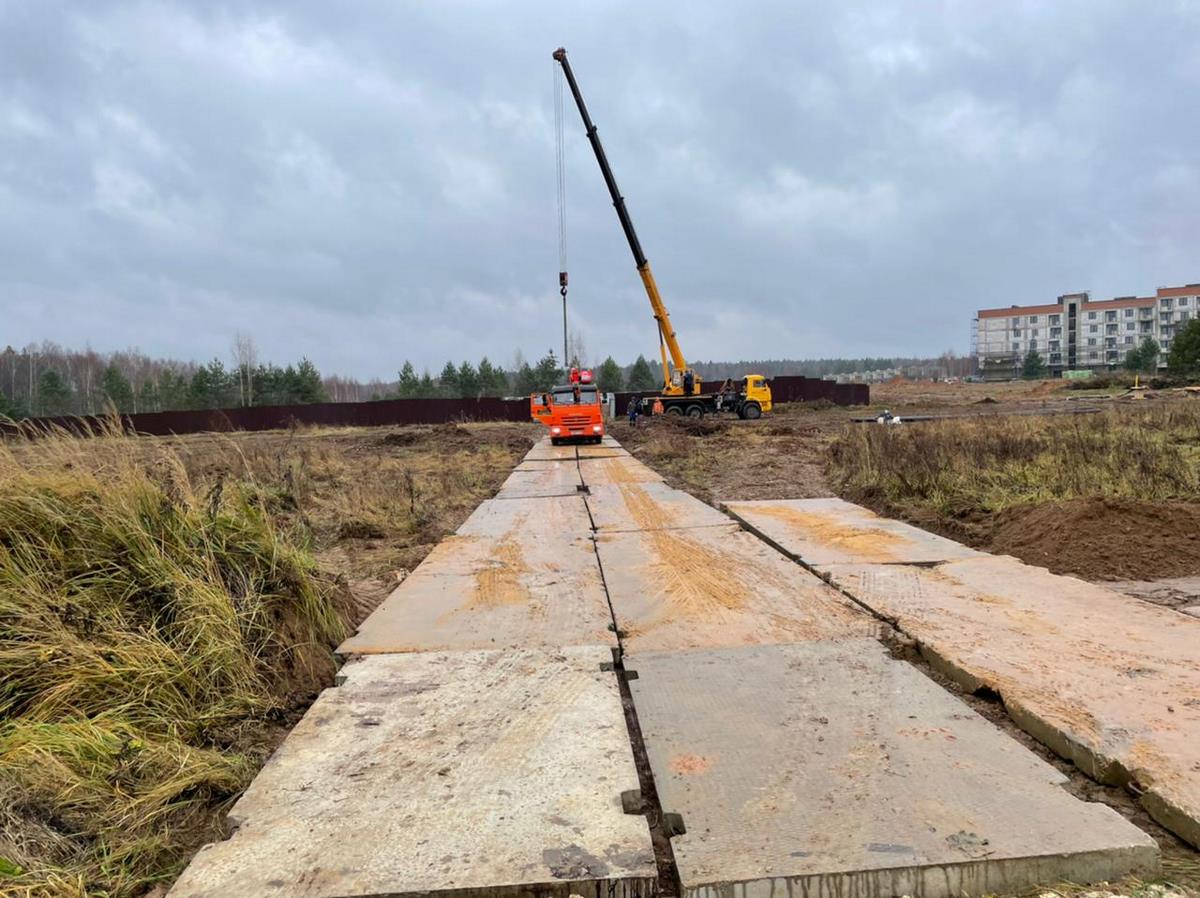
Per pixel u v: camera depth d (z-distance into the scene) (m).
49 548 3.76
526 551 6.97
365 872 2.25
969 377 111.06
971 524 7.64
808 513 8.41
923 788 2.65
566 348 30.09
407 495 10.70
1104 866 2.24
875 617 4.64
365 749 3.06
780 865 2.22
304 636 4.33
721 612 4.87
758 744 3.04
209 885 2.21
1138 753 2.77
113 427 5.09
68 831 2.52
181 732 3.27
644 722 3.28
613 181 27.11
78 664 3.28
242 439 25.53
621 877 2.19
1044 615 4.48
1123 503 6.48
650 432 25.70
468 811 2.57
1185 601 4.94
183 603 3.83
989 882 2.20
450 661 4.08
